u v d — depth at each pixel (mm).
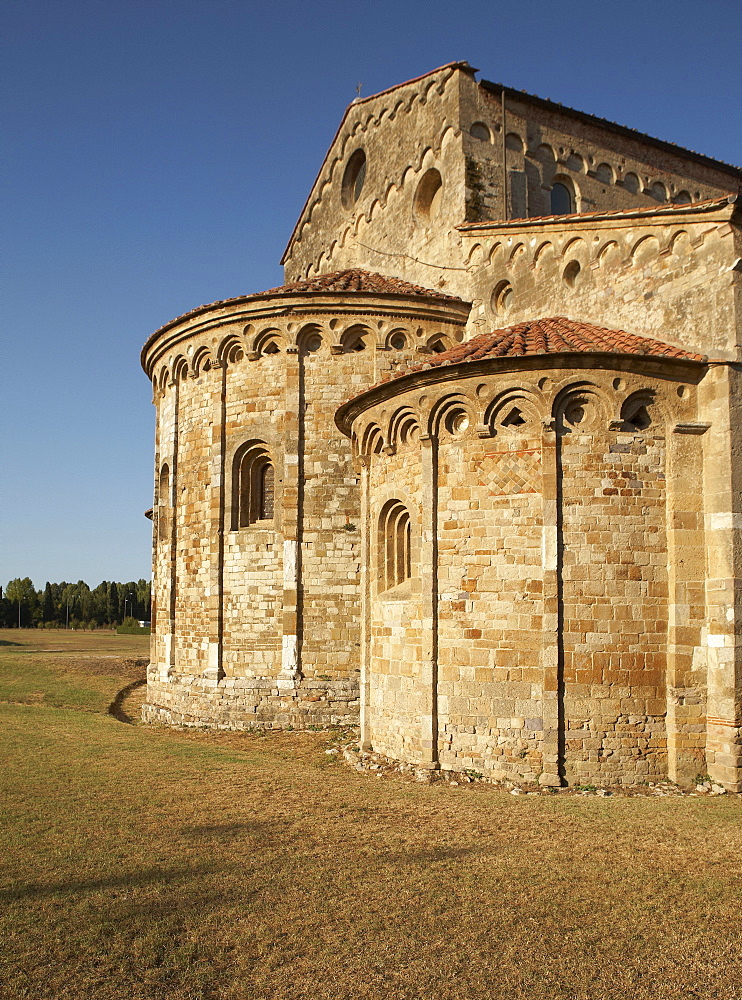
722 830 11383
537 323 17906
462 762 15000
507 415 15188
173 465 23984
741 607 14258
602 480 14695
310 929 7930
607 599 14523
